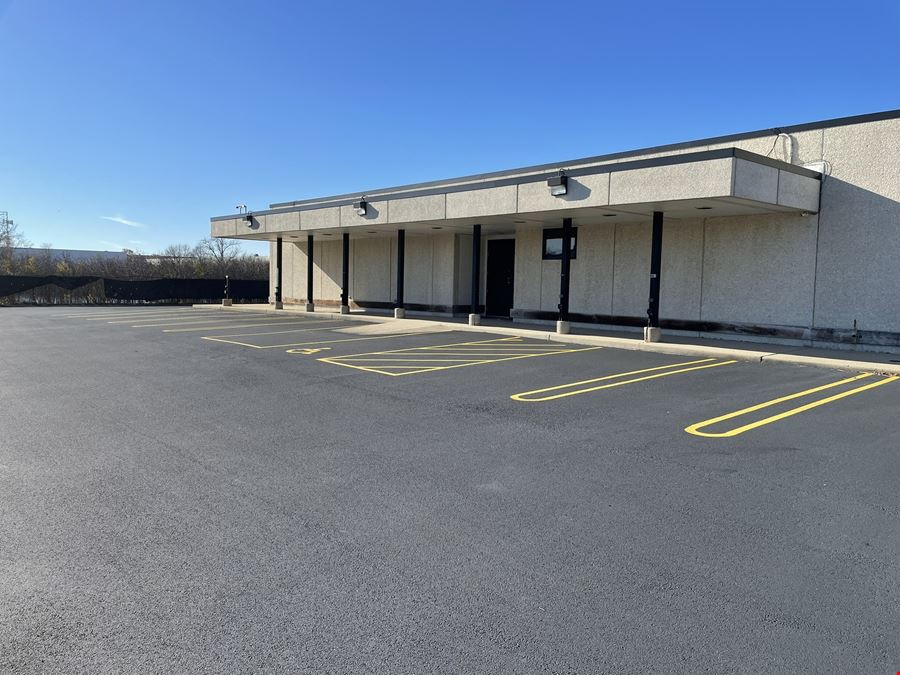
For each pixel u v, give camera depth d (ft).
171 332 58.95
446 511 15.48
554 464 19.11
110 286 119.44
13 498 16.29
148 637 10.20
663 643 10.11
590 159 60.80
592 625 10.61
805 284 47.09
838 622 10.68
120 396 29.09
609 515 15.24
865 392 30.25
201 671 9.35
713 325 52.31
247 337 54.29
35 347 47.09
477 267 61.77
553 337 51.80
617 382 32.76
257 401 28.04
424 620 10.75
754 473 18.25
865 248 44.24
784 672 9.38
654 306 47.57
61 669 9.36
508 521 14.88
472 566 12.68
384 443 21.36
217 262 156.66
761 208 45.11
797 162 47.34
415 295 82.69
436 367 37.60
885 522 14.83
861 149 44.27
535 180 49.60
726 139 51.31
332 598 11.45
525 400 28.25
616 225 58.95
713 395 29.40
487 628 10.52
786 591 11.71
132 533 14.16
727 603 11.30
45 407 26.78
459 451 20.43
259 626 10.55
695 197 40.27
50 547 13.44
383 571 12.47
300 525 14.64
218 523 14.75
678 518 15.05
